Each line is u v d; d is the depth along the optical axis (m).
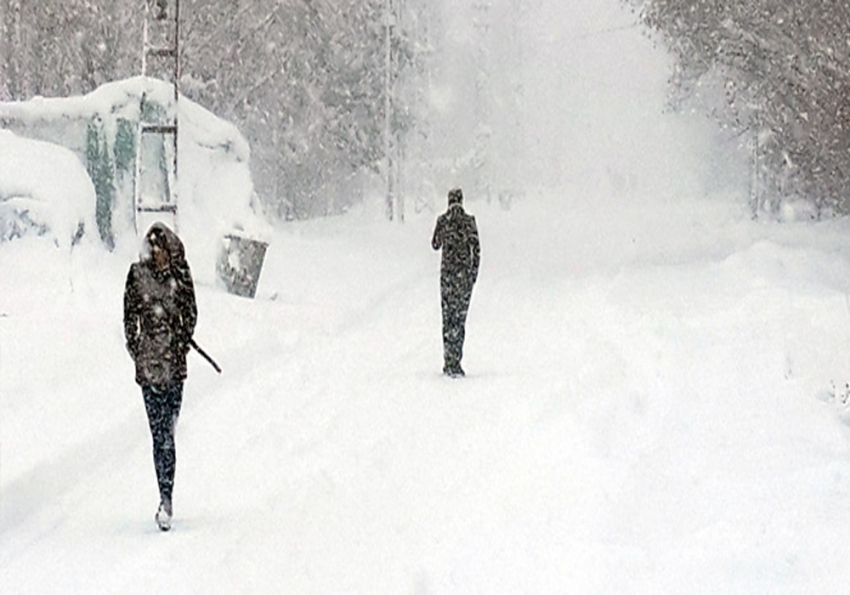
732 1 67.19
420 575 13.84
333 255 58.66
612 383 26.06
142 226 43.62
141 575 14.30
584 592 12.85
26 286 33.22
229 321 34.19
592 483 17.59
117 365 25.98
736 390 25.02
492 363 30.08
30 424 20.92
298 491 18.33
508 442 20.73
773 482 17.36
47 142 40.28
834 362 27.75
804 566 13.44
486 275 56.09
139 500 18.33
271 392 26.22
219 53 75.38
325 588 13.61
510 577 13.55
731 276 45.94
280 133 81.50
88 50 66.50
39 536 16.45
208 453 21.08
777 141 73.75
